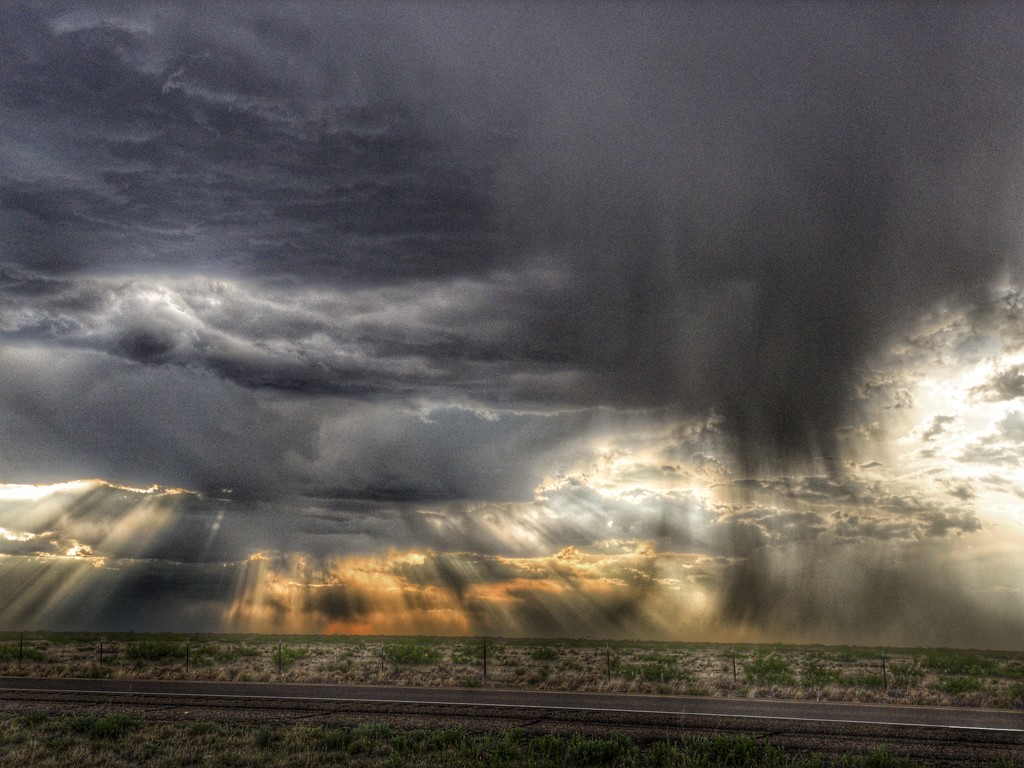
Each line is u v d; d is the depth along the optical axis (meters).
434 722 28.84
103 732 26.00
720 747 22.81
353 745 23.77
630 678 44.44
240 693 37.06
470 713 30.97
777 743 24.84
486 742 23.89
